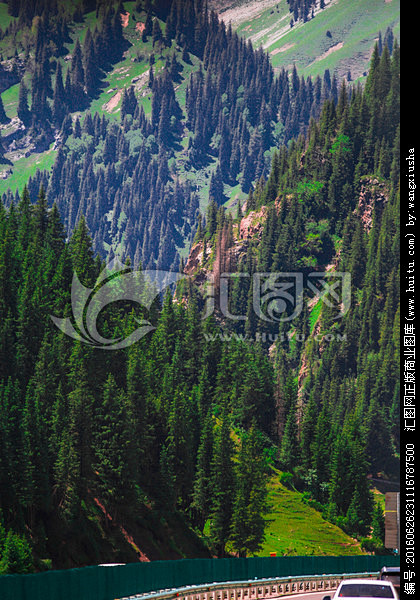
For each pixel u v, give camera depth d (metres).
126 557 157.38
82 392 172.38
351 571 112.81
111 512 165.00
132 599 66.19
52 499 153.38
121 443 169.25
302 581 100.12
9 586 46.56
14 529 141.12
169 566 76.31
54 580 52.25
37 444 151.25
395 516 107.44
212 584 82.25
